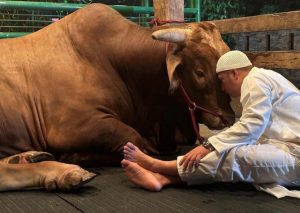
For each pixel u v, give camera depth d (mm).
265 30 4297
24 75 3643
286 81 2930
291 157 2818
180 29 3426
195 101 3529
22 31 6582
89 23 3826
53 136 3539
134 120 3908
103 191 2957
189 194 2861
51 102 3590
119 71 3822
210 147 2838
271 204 2648
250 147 2816
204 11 9836
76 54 3762
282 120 2877
